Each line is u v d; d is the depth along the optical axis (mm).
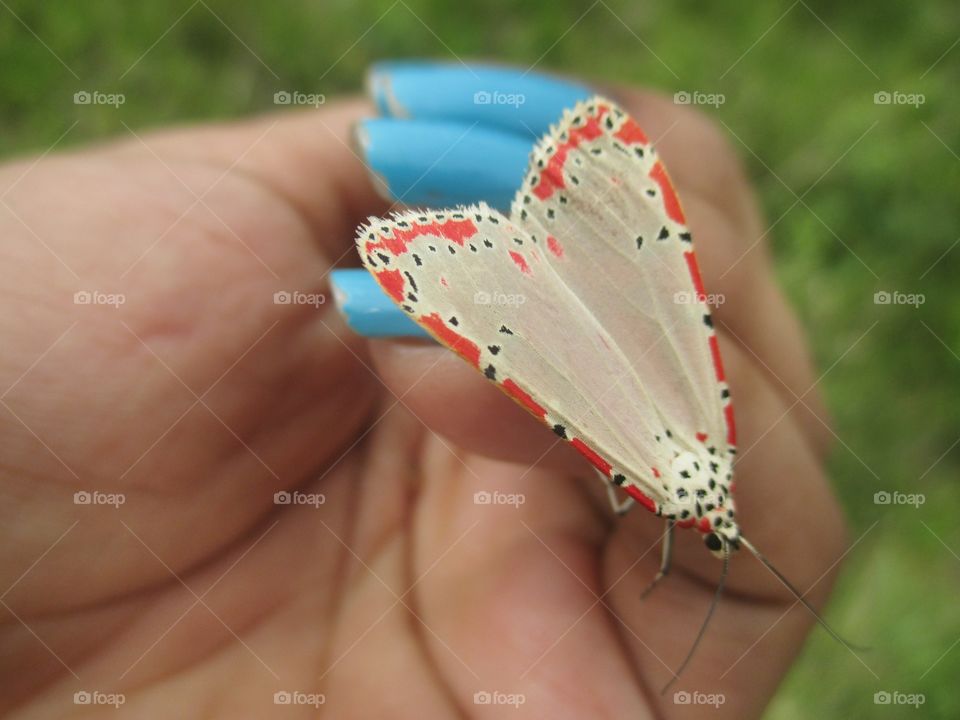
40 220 75
